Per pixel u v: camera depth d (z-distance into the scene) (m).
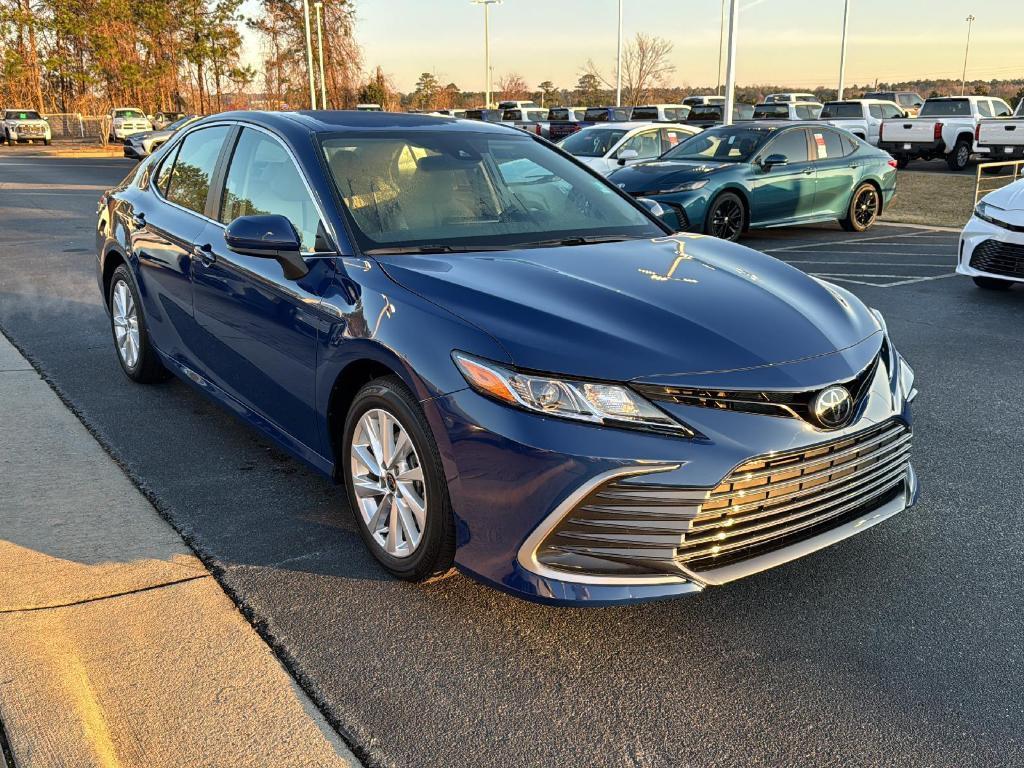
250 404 3.89
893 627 2.83
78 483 3.84
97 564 3.15
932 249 10.94
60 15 46.66
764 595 3.02
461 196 3.69
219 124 4.43
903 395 3.02
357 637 2.76
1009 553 3.31
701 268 3.30
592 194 4.07
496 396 2.58
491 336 2.67
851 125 26.67
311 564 3.20
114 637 2.71
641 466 2.47
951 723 2.38
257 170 3.92
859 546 3.36
